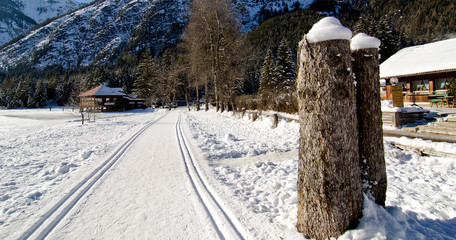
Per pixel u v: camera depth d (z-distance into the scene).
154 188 4.33
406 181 4.36
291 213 3.06
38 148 8.75
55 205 3.68
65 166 5.73
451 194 3.75
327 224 2.34
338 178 2.33
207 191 4.10
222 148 7.89
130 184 4.57
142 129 13.84
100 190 4.28
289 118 13.47
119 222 3.14
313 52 2.45
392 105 9.58
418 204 3.38
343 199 2.33
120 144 8.98
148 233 2.87
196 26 25.81
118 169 5.63
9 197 4.09
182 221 3.13
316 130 2.43
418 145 5.84
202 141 9.23
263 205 3.46
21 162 6.62
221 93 25.78
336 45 2.38
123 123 18.67
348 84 2.40
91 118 24.97
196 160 6.29
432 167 5.06
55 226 3.06
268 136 9.87
